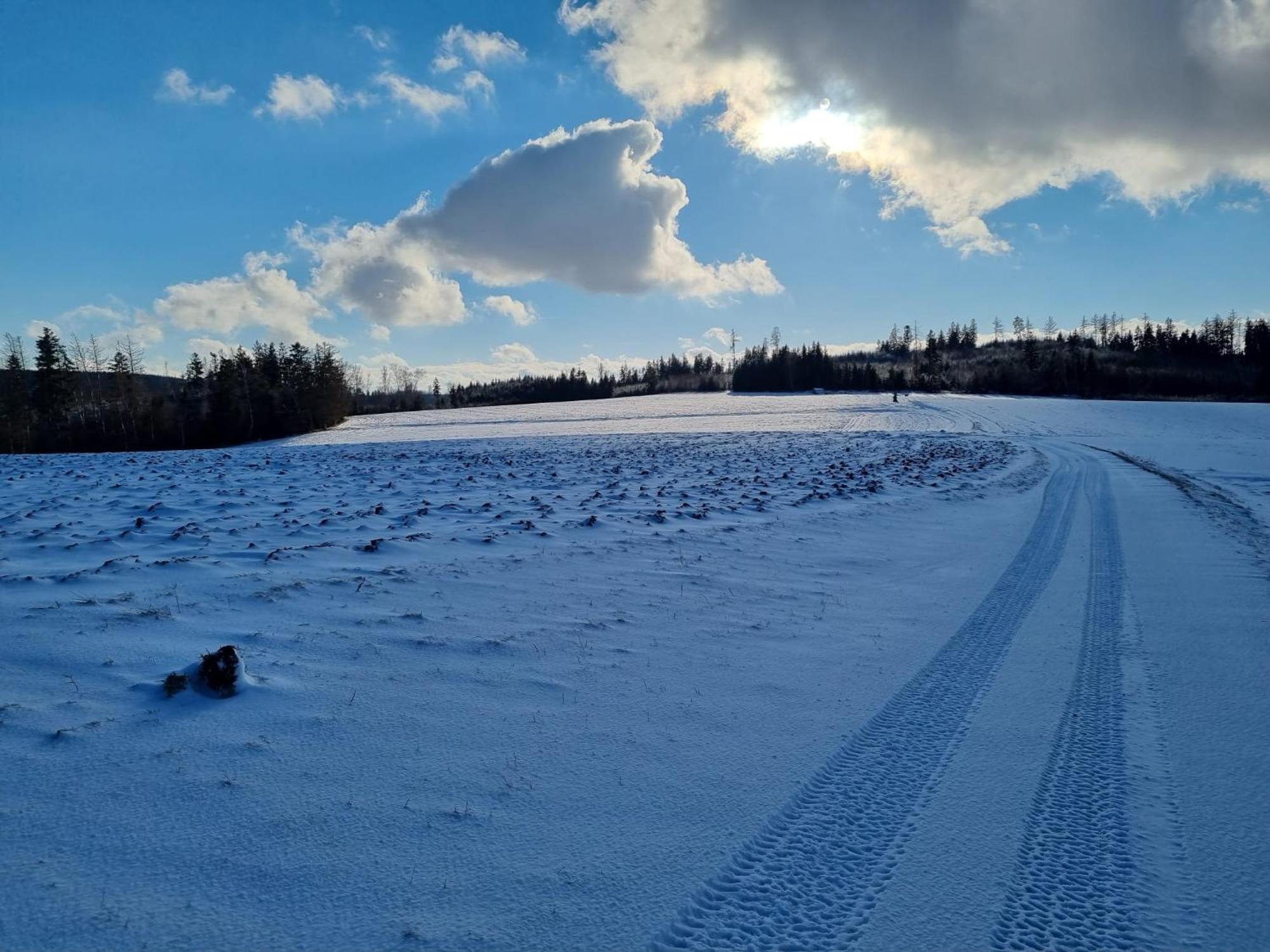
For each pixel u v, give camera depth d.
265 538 9.73
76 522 10.43
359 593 7.27
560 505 13.66
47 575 7.32
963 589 8.84
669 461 24.50
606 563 9.20
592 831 3.72
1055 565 10.10
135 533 9.50
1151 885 3.38
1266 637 6.91
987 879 3.42
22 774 3.90
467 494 15.19
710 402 81.62
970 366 137.88
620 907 3.17
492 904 3.15
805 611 7.74
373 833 3.61
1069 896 3.31
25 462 21.69
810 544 11.02
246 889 3.17
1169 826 3.86
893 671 6.10
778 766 4.46
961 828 3.84
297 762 4.23
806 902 3.25
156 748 4.25
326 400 66.81
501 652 6.05
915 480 19.05
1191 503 16.23
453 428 56.91
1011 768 4.48
